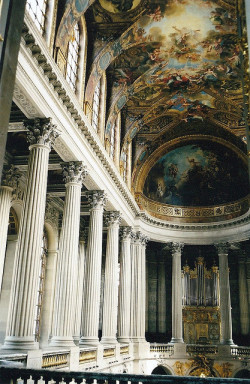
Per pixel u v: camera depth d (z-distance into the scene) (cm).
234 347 2825
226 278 3031
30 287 1266
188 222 3228
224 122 2772
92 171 1978
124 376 613
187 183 3275
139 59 2212
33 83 1338
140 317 2805
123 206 2644
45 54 1348
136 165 2981
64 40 1611
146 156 3061
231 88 2427
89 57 1969
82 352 1711
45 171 1416
